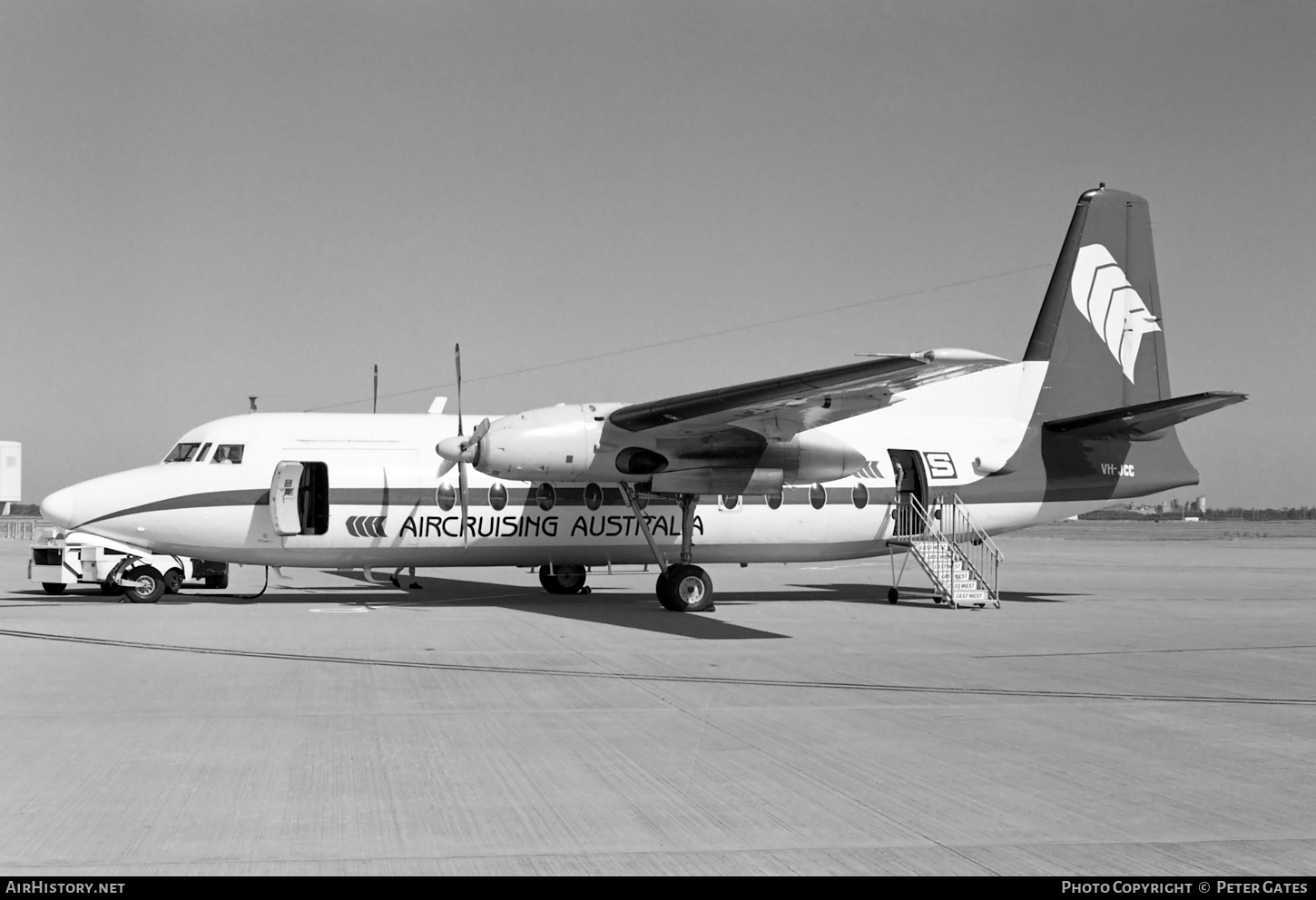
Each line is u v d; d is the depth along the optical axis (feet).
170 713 30.17
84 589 75.97
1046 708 32.35
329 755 25.41
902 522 71.26
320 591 76.79
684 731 28.50
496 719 29.91
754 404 54.49
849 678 37.73
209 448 62.59
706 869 17.92
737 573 106.52
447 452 59.67
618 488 66.54
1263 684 37.01
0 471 115.65
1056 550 179.11
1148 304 76.28
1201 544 209.97
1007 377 74.23
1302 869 18.06
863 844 19.29
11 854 18.24
